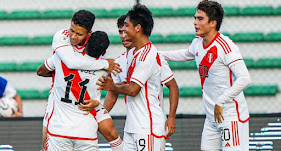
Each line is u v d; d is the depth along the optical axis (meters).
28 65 31.86
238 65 14.95
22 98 30.56
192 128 20.39
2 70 31.72
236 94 14.90
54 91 14.52
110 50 31.52
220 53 15.20
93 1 33.50
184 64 31.22
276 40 31.97
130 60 14.92
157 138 14.67
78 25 13.55
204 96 16.23
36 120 21.03
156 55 14.66
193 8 32.91
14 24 33.22
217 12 15.23
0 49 32.47
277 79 31.22
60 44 13.92
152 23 14.76
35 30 33.22
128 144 15.14
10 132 20.84
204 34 15.35
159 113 14.83
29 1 33.81
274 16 32.75
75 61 13.81
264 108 30.47
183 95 30.28
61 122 14.21
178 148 20.16
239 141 15.69
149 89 14.69
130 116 14.90
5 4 33.62
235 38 32.09
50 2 33.66
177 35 32.06
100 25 32.56
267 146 20.09
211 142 16.44
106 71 14.45
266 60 31.44
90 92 14.29
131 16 14.54
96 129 14.69
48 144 14.52
